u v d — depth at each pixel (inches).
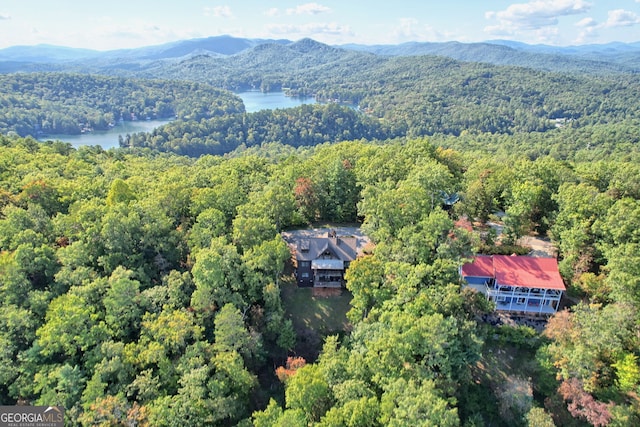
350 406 1354.6
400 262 1812.3
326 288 2226.9
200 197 2488.9
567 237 2090.3
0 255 1998.0
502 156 5575.8
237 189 2691.9
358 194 2886.3
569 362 1473.9
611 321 1465.3
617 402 1411.2
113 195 2527.1
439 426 1197.1
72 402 1542.8
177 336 1640.0
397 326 1503.4
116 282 1841.8
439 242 1879.9
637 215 1941.4
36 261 1999.3
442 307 1581.0
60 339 1647.4
